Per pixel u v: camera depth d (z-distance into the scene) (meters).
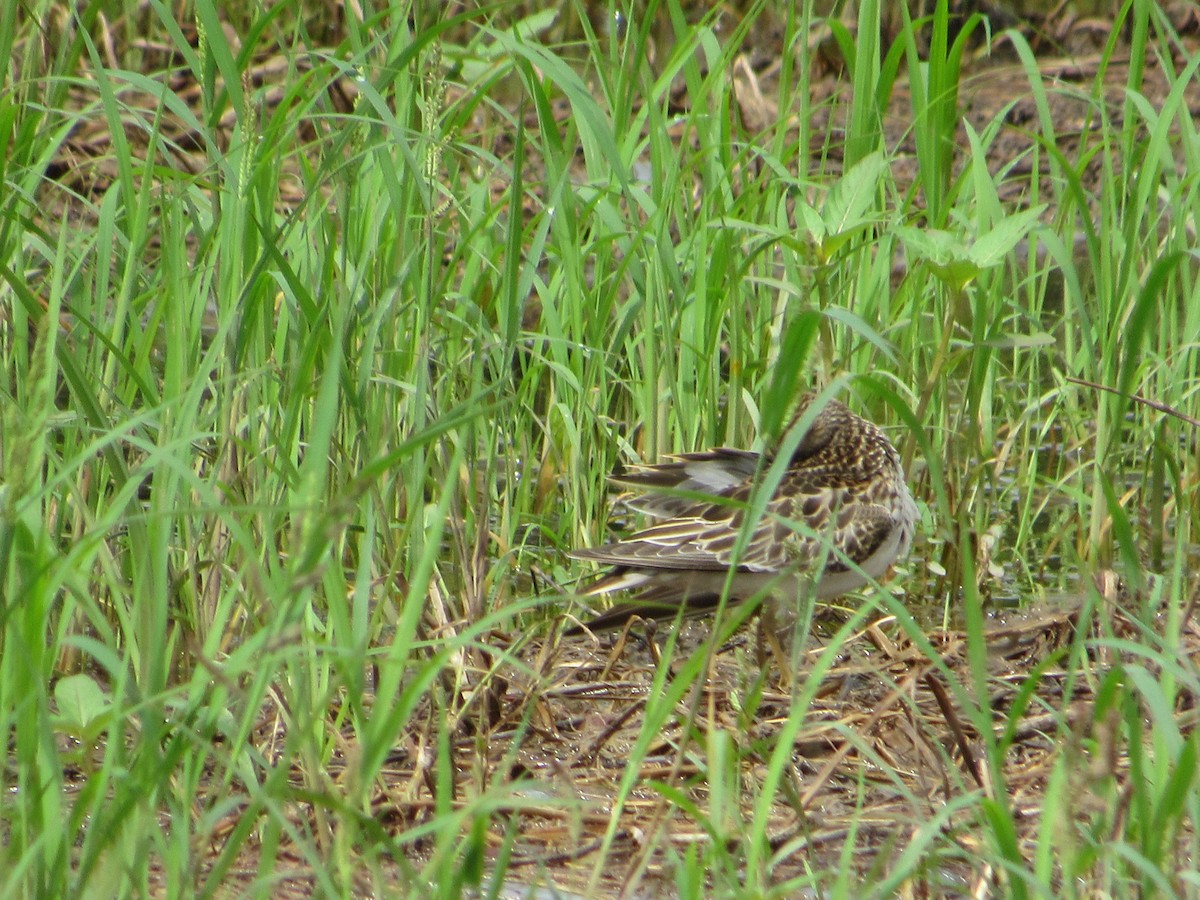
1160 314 13.20
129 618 8.80
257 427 9.38
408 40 11.68
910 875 6.84
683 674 6.86
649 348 12.41
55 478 6.69
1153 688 6.52
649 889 7.77
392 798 8.65
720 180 12.29
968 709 6.96
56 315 7.44
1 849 6.72
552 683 10.65
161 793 6.79
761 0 12.39
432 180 9.56
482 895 7.60
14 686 6.51
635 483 10.34
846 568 10.84
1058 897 7.04
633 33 13.92
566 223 11.72
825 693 10.67
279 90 18.67
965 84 16.42
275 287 10.66
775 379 7.00
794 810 8.19
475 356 10.73
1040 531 14.03
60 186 10.66
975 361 12.58
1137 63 13.05
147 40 19.88
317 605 11.11
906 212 13.18
